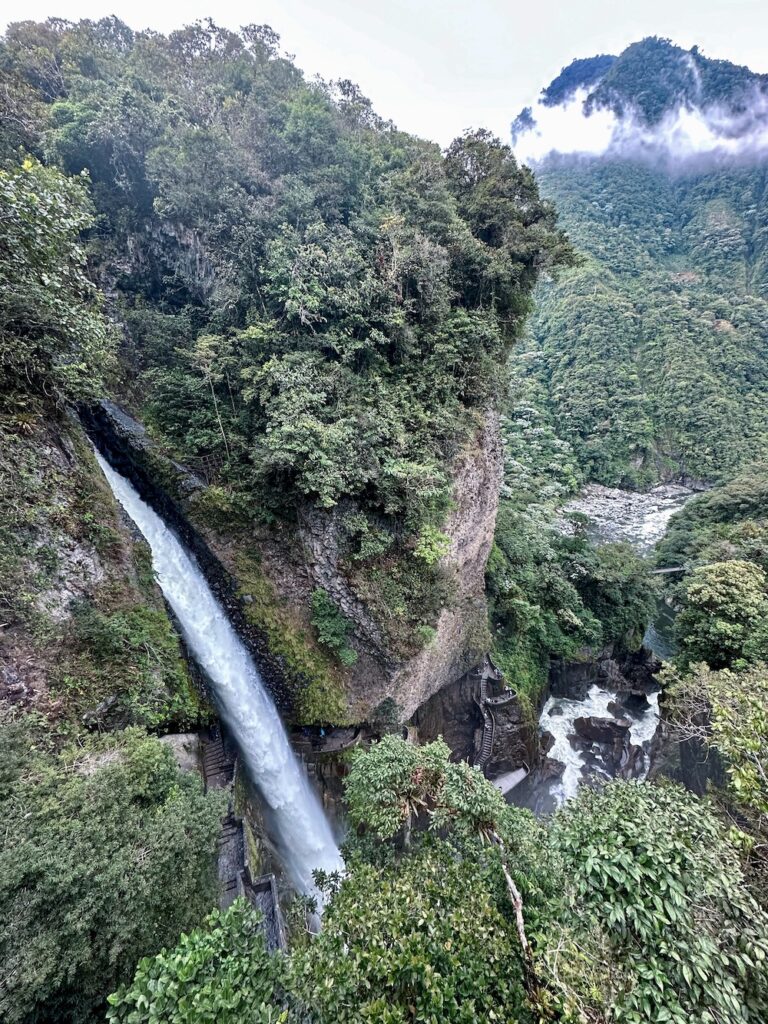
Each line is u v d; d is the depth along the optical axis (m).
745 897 5.07
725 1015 4.02
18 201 8.23
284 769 14.02
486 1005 4.53
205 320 17.05
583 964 4.35
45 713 8.70
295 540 15.02
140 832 6.49
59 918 5.27
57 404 11.73
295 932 7.89
